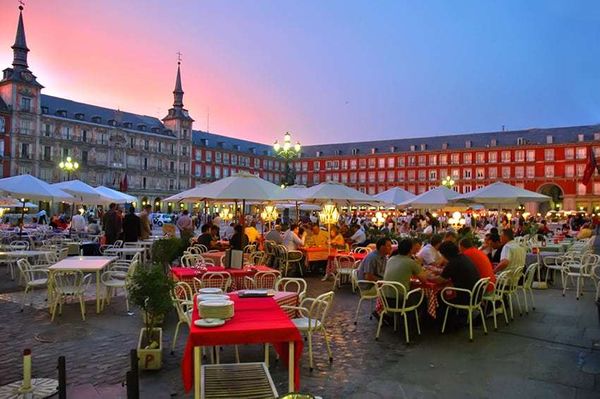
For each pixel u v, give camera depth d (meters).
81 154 65.75
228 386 4.05
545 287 11.40
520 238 16.00
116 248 14.15
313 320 6.08
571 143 69.19
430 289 7.20
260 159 92.06
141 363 5.39
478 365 5.71
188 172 79.94
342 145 92.94
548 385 5.06
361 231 15.56
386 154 85.06
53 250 12.37
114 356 5.96
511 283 8.11
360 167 87.44
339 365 5.71
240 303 5.29
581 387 5.01
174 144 78.31
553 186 71.19
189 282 7.93
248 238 15.06
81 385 4.98
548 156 71.00
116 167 69.69
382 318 7.45
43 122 61.66
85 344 6.46
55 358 5.86
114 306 8.85
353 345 6.54
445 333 7.17
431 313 7.19
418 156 82.00
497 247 10.28
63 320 7.78
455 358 5.98
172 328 7.29
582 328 7.49
